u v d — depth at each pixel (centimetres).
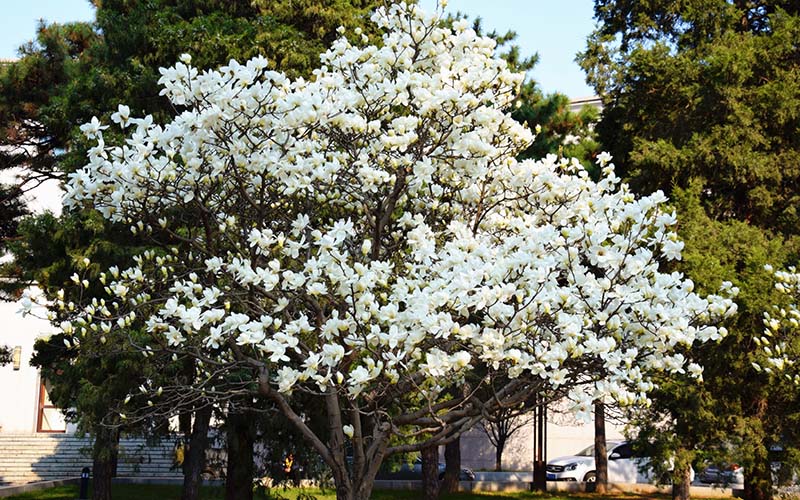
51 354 1383
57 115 1367
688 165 1418
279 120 621
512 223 720
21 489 1739
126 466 2112
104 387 1105
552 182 722
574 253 584
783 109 1384
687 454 1240
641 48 1525
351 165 697
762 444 1198
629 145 1614
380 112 694
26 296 666
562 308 579
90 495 1647
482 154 682
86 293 1229
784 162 1405
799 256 1341
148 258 705
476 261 595
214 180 661
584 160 1672
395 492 1889
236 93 597
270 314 630
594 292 589
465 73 700
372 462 657
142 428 1179
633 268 589
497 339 547
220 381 911
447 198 781
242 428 1213
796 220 1404
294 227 605
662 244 643
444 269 607
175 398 704
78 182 611
